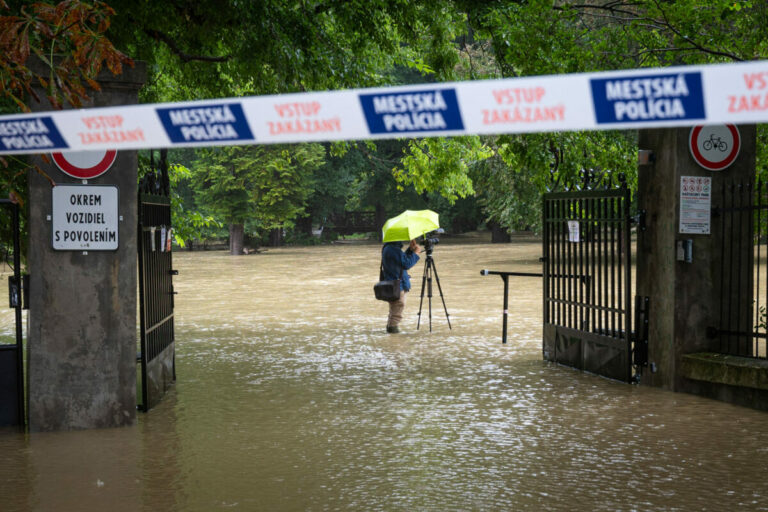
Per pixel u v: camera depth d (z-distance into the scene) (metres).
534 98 3.35
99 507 6.21
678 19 12.05
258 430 8.55
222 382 11.21
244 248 51.47
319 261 40.88
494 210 36.59
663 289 10.48
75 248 8.61
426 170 19.23
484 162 33.59
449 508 6.06
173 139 4.05
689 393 10.22
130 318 8.80
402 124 3.59
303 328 16.61
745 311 10.63
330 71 12.45
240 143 3.92
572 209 12.27
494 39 13.64
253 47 11.55
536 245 53.22
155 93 16.38
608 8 12.74
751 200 10.22
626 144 13.58
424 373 11.68
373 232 74.06
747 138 10.56
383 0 13.48
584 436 8.15
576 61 12.26
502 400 9.86
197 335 15.74
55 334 8.63
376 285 15.47
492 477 6.81
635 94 3.17
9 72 4.86
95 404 8.72
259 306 20.70
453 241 61.41
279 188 52.28
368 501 6.24
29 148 4.37
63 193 8.55
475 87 3.43
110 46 4.94
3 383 8.96
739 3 11.57
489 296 22.03
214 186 49.88
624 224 10.79
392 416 9.09
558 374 11.54
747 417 8.95
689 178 10.27
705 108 3.07
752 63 2.99
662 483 6.63
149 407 9.62
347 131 3.70
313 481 6.78
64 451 7.85
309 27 12.52
